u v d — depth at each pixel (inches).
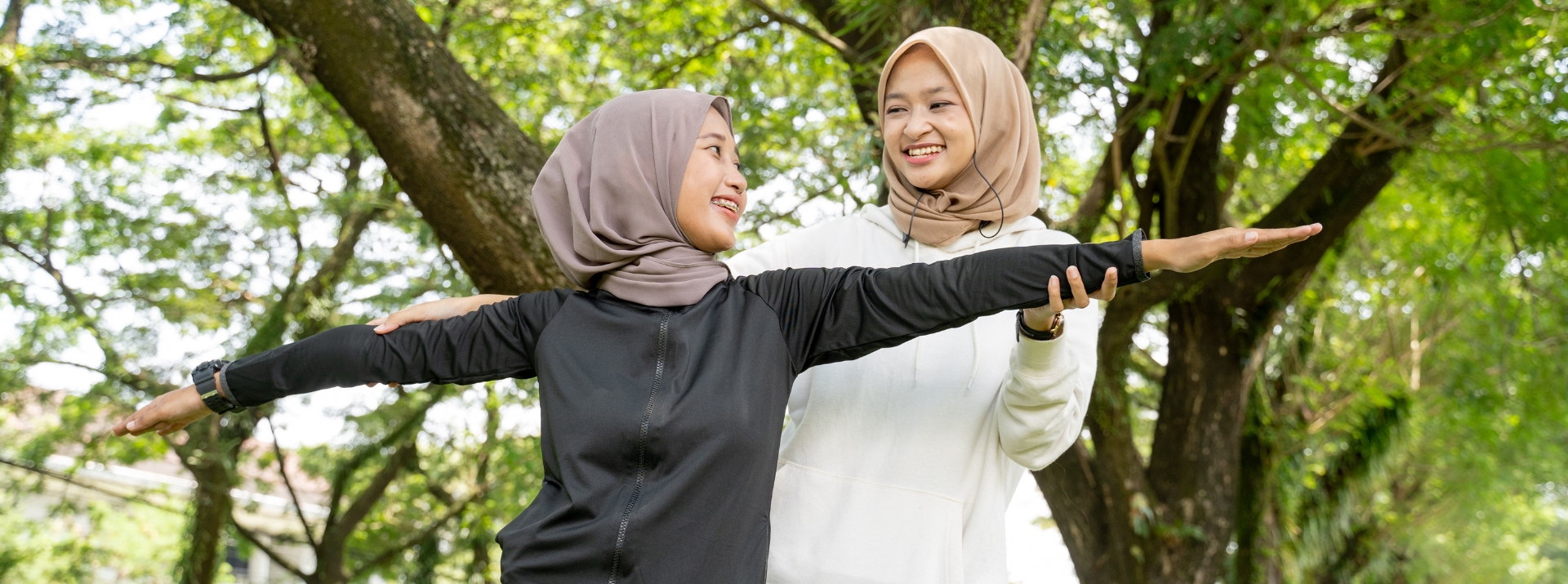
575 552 67.4
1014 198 96.0
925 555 82.8
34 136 333.4
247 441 396.2
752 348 71.2
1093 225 256.8
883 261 95.5
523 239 141.0
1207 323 262.2
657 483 68.1
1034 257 67.0
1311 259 254.5
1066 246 66.9
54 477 369.7
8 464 358.9
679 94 79.4
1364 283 432.5
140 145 377.1
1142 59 227.8
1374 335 447.5
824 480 85.4
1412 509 536.4
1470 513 576.1
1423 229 345.4
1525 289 309.1
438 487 446.9
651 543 66.3
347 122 309.1
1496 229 269.7
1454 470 523.5
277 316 356.8
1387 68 244.8
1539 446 482.3
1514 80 236.2
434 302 80.7
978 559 85.8
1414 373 412.2
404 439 395.9
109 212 366.6
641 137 77.7
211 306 384.5
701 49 291.7
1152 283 247.8
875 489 84.5
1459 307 404.8
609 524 66.9
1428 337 424.8
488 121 143.7
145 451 360.8
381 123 140.3
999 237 94.5
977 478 86.9
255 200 380.8
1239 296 259.3
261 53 344.8
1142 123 222.1
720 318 72.6
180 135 385.7
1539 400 380.2
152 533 548.4
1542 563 739.4
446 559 428.5
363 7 139.9
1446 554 614.5
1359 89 263.3
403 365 76.1
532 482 397.1
